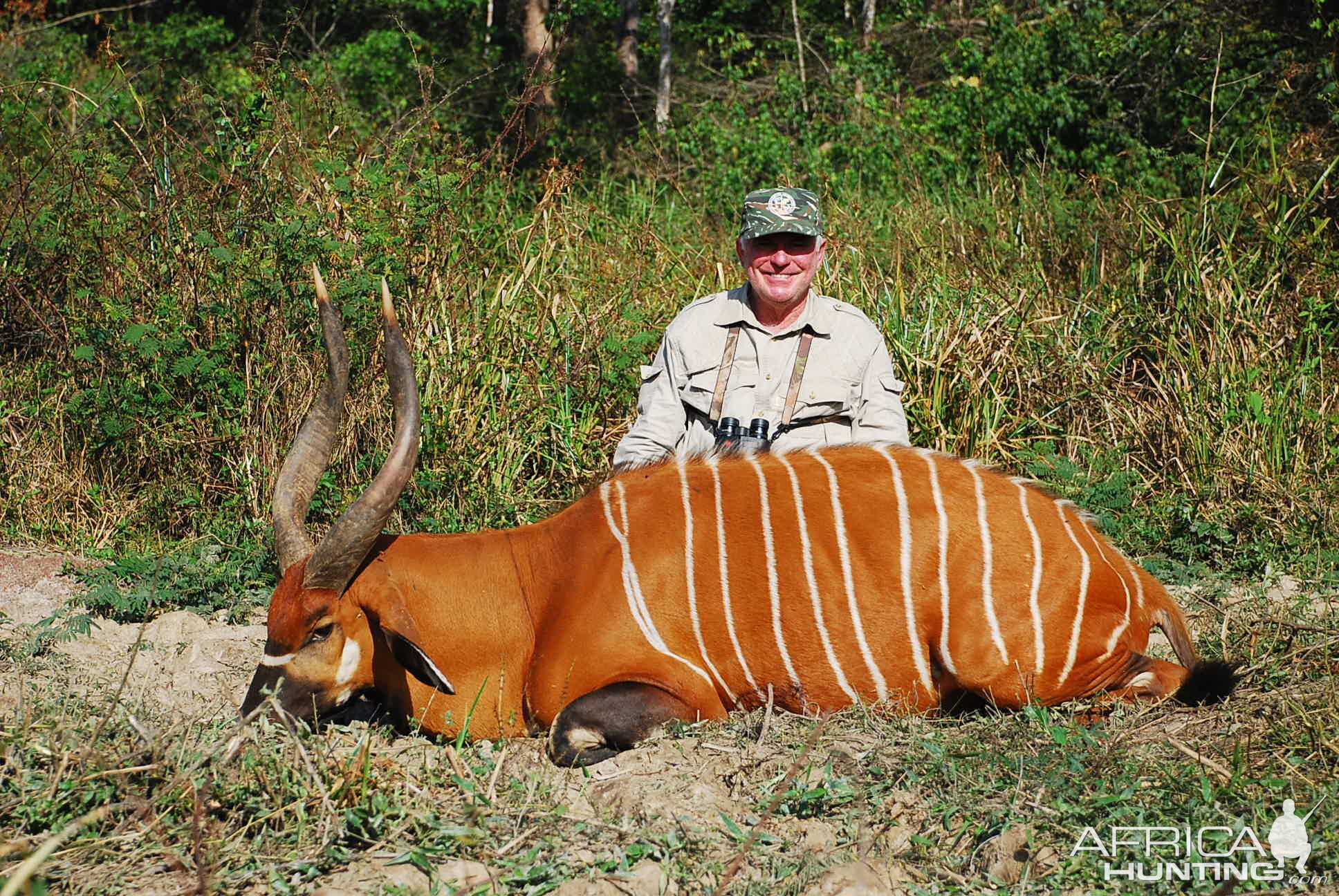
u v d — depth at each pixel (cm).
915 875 272
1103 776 301
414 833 283
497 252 656
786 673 340
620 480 356
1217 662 345
